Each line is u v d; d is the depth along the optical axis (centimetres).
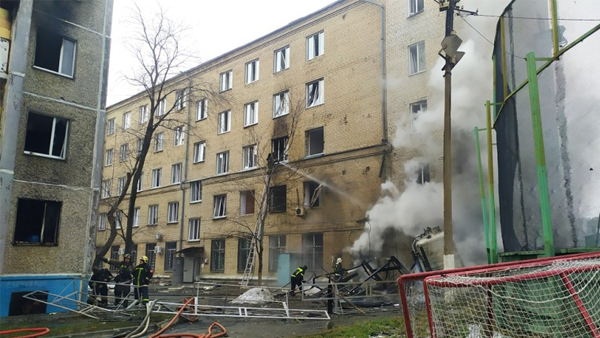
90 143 1483
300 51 2744
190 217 3272
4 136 1266
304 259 2486
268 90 2892
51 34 1445
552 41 657
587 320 388
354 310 1354
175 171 3538
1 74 1293
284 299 1691
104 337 905
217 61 3284
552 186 634
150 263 3566
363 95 2375
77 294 1370
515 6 778
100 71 1538
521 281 420
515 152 762
